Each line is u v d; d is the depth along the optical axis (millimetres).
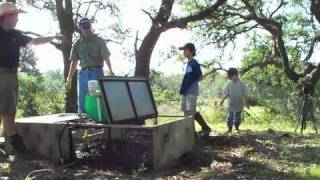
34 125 5211
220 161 5539
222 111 18047
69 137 5086
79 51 6215
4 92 5000
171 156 5195
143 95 5684
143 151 5008
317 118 15523
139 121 5434
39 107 17719
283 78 21406
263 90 21875
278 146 6637
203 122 7227
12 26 5004
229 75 8695
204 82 22922
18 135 5168
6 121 5125
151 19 12844
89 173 4723
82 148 5242
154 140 4789
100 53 6160
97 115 5152
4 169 4684
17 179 4402
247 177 4652
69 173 4672
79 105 6223
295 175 4707
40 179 4375
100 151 5168
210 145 6746
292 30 21922
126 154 5051
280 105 19766
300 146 6691
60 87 19828
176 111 8516
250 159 5641
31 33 12438
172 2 12961
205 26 18734
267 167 5168
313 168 5082
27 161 5000
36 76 19797
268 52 22188
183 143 5594
